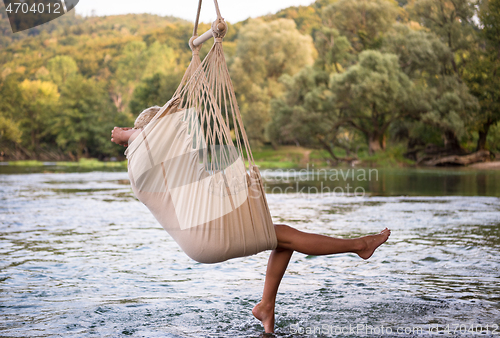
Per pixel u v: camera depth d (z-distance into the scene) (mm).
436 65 35000
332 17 41438
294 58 48656
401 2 40938
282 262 2410
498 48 35688
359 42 42688
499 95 34281
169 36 109500
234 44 68375
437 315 2459
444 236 5062
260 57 48031
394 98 32969
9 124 64812
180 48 105500
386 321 2369
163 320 2408
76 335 2176
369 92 33156
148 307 2635
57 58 91000
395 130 40906
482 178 18875
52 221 6551
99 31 121375
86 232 5551
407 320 2387
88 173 24938
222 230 2230
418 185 14555
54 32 112875
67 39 110500
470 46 35844
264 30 49125
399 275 3371
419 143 39906
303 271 3529
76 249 4461
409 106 33844
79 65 100438
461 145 38531
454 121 32438
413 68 36688
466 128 34594
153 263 3838
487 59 35625
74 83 67250
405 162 35688
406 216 6816
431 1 35344
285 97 39469
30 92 71875
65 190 12688
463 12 35219
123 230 5711
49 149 69812
